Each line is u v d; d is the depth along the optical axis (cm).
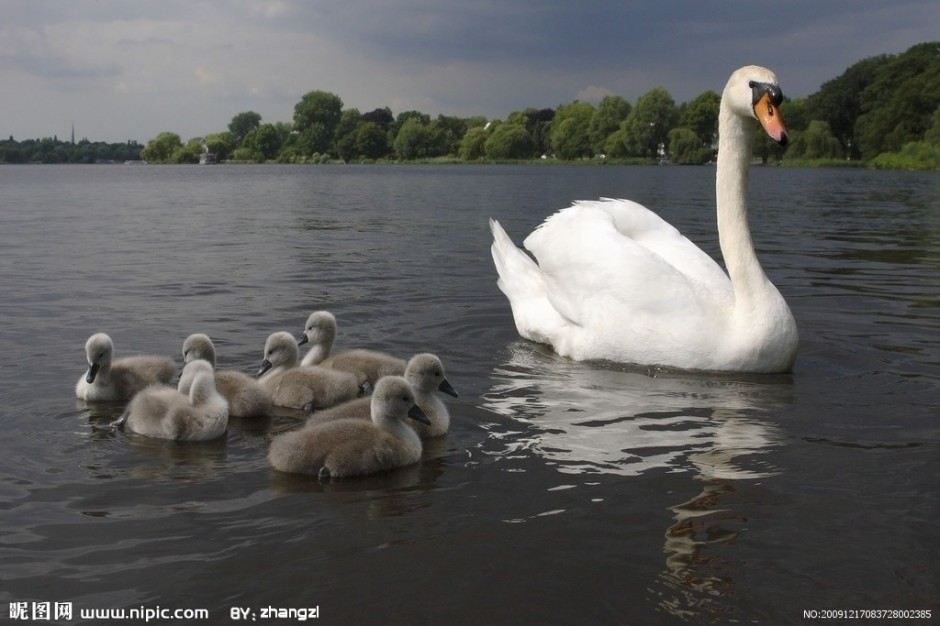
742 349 295
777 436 245
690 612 175
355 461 223
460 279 460
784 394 279
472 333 346
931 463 228
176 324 351
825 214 945
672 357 301
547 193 1458
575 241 321
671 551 191
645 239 341
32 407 266
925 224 814
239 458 236
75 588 180
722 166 307
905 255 574
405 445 230
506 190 1578
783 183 1762
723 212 307
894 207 1055
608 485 218
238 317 363
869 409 265
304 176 2566
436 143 5134
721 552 191
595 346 309
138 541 195
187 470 228
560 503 209
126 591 179
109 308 379
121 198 1259
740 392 280
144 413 249
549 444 241
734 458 231
